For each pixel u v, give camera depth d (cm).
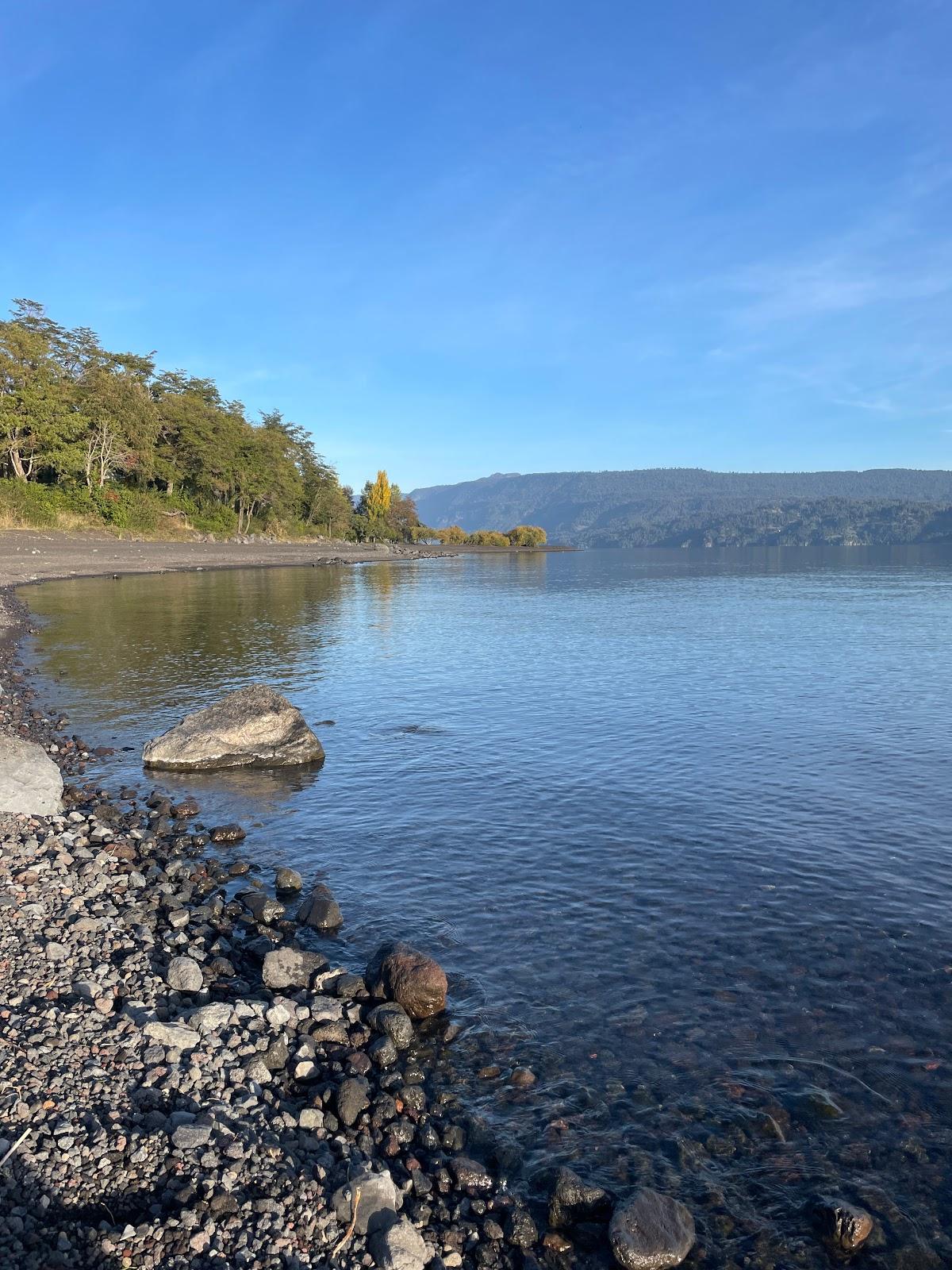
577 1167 670
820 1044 818
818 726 2088
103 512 9038
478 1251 588
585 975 950
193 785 1669
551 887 1181
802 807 1493
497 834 1388
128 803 1553
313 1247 557
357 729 2116
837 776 1670
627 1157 680
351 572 9325
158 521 9931
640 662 3130
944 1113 725
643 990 917
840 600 6050
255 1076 740
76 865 1190
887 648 3453
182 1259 527
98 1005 814
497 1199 638
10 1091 661
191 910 1102
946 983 920
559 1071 786
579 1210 625
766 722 2134
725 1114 726
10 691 2397
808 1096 746
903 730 2039
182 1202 572
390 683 2708
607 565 13812
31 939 949
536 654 3341
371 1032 843
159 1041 758
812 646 3544
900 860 1255
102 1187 578
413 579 8525
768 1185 652
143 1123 650
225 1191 585
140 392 9700
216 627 3956
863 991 908
